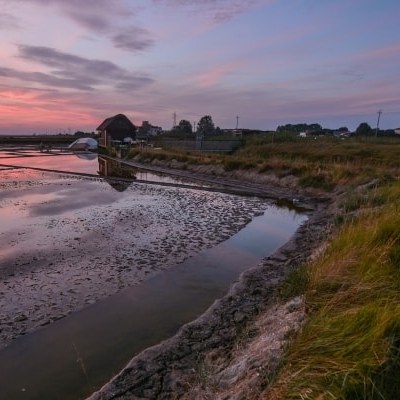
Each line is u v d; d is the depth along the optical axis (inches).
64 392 181.2
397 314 125.3
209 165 1237.1
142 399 168.7
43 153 2324.1
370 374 108.7
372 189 580.7
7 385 186.2
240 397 134.0
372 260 193.9
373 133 3563.0
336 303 161.3
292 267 328.5
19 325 242.8
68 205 661.3
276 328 187.3
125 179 1057.5
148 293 295.3
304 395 108.0
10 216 561.0
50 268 343.6
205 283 317.7
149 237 455.8
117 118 2878.9
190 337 220.5
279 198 765.9
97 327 242.2
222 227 521.7
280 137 2271.2
